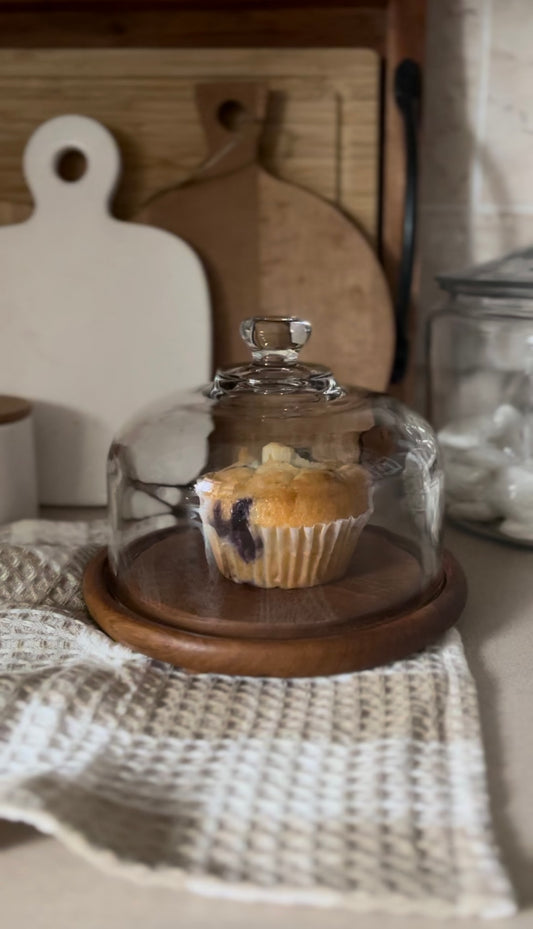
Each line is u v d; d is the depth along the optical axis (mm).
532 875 251
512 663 374
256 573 389
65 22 538
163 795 281
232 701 336
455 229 598
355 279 553
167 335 555
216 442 422
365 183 549
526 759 308
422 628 359
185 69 535
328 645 343
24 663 370
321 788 281
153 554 427
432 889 237
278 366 435
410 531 430
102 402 566
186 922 238
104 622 374
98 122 532
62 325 557
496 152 581
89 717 324
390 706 327
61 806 259
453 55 564
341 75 534
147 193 553
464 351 561
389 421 432
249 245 552
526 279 474
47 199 541
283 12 533
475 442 519
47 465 576
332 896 234
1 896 248
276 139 545
